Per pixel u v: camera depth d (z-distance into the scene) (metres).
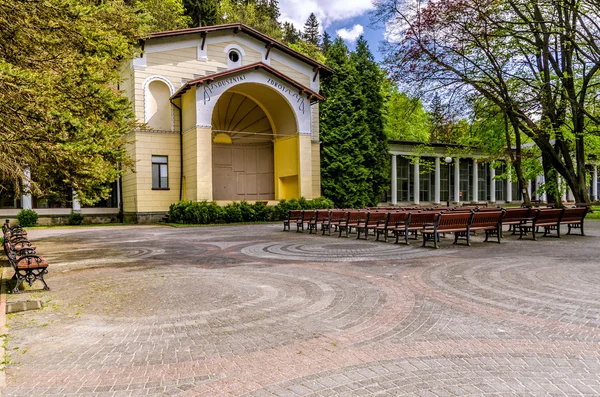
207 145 26.84
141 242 16.30
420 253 11.80
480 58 24.86
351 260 10.83
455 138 28.73
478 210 14.93
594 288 7.42
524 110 25.14
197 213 25.17
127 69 28.72
